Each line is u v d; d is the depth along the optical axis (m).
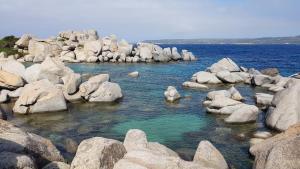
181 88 39.88
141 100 32.75
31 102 26.86
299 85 22.89
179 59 81.94
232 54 119.50
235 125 23.81
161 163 10.46
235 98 32.38
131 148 13.72
